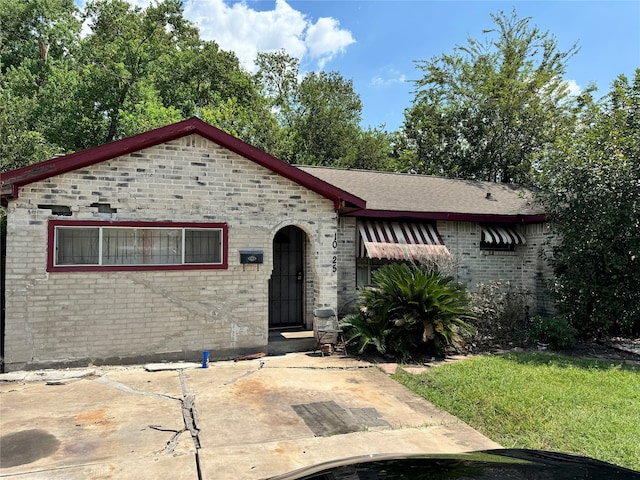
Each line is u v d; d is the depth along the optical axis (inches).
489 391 263.1
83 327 304.5
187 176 333.4
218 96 1266.0
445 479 85.4
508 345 401.7
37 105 1031.6
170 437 198.8
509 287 462.9
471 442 194.9
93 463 172.4
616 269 403.5
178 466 169.9
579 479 85.2
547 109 971.3
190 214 334.0
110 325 311.3
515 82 970.7
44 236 295.3
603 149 411.8
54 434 201.3
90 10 1214.9
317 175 538.0
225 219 345.4
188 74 1300.4
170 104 1261.1
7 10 1236.5
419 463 97.2
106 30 1200.8
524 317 452.8
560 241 458.9
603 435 200.8
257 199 356.2
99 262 311.3
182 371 308.0
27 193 291.6
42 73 1200.8
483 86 1032.2
